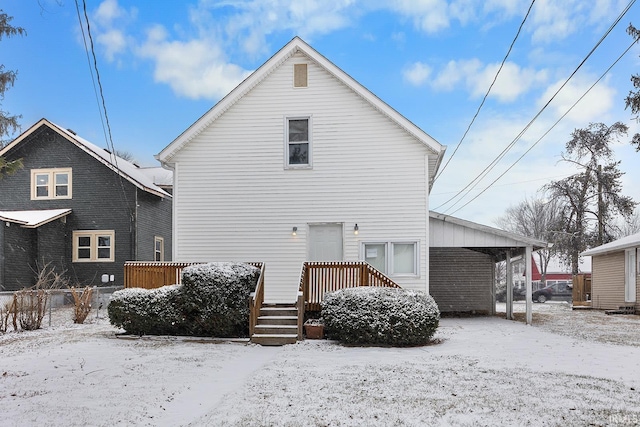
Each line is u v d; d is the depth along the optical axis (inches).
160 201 966.4
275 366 310.8
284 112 579.5
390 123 566.6
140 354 358.3
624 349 377.1
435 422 197.0
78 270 848.3
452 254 763.4
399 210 557.6
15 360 335.0
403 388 250.4
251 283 454.9
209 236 571.2
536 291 1336.1
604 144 1264.8
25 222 763.4
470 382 262.7
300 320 429.7
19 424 201.0
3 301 664.4
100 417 210.2
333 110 574.2
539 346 391.5
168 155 580.1
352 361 327.3
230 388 263.6
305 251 561.6
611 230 1350.9
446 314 743.1
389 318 394.0
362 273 475.5
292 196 569.0
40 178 876.0
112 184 857.5
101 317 651.5
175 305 450.9
